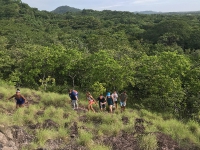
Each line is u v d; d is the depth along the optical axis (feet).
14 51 94.89
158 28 289.33
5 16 437.58
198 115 46.55
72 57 79.36
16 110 33.30
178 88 57.52
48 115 33.17
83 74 79.15
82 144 24.08
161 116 47.88
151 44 251.60
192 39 252.83
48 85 76.59
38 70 76.38
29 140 23.45
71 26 453.17
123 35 303.07
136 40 273.75
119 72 64.75
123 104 45.06
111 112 41.65
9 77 79.66
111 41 222.48
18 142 22.63
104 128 28.68
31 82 79.61
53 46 93.45
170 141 26.12
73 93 40.47
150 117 43.98
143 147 24.11
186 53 215.31
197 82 57.77
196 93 57.67
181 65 62.90
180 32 261.24
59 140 24.39
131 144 24.97
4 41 187.52
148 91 65.82
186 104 56.75
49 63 76.33
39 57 77.71
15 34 251.19
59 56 78.28
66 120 30.89
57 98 46.44
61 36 295.48
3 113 30.66
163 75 59.11
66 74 81.41
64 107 41.98
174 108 55.72
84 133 25.62
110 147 23.93
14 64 86.94
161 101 56.13
